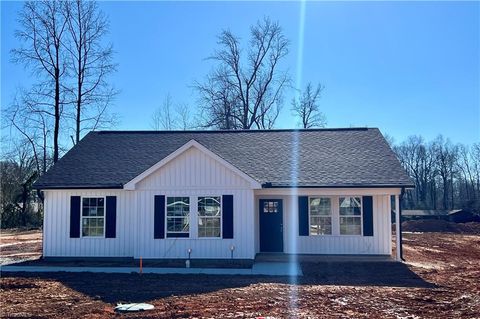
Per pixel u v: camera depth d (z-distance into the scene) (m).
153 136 25.92
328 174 21.11
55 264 20.22
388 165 21.66
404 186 20.14
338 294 13.69
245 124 48.12
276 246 21.53
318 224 21.30
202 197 20.16
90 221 21.27
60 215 21.28
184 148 20.11
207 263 19.75
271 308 11.74
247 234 19.83
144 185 20.31
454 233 46.25
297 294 13.66
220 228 19.97
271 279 16.38
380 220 20.89
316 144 24.14
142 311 11.45
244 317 10.75
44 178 21.56
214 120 48.19
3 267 19.31
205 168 20.16
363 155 22.70
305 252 21.19
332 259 20.73
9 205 45.66
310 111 51.88
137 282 15.69
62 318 10.77
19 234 37.03
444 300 12.82
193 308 11.71
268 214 21.67
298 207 21.36
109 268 18.81
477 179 81.62
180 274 17.34
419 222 51.84
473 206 75.50
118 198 21.17
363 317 10.80
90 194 21.23
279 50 48.59
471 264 21.27
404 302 12.55
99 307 11.94
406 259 21.83
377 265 19.64
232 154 23.27
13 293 13.84
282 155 23.02
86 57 38.22
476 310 11.52
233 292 13.93
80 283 15.49
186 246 20.00
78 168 22.36
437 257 23.77
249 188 19.92
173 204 20.25
